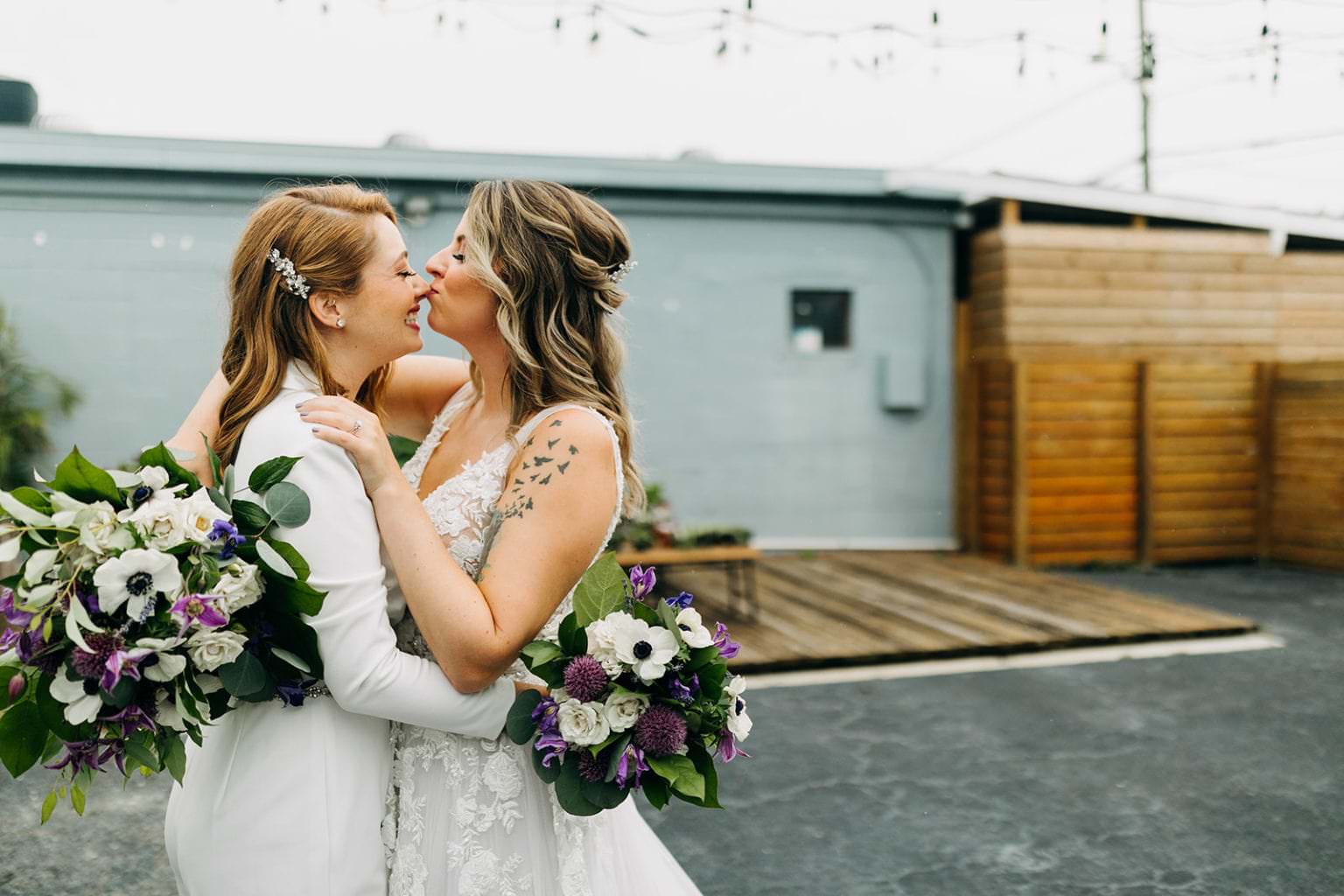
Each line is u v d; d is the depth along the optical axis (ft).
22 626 3.77
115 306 23.72
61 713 3.79
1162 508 29.37
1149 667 17.66
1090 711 15.14
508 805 4.59
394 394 6.22
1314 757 13.20
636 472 5.26
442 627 4.16
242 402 4.53
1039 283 28.35
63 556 3.82
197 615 3.76
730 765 12.90
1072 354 28.63
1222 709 15.28
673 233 27.91
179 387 24.09
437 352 23.71
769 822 11.18
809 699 15.74
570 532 4.49
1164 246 29.09
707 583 24.64
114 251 23.61
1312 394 28.58
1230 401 29.76
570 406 4.76
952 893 9.53
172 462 4.10
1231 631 19.80
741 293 28.40
